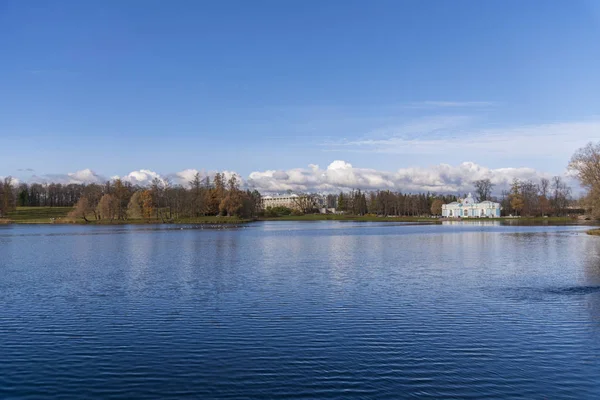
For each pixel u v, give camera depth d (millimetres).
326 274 44469
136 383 18578
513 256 60000
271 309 29766
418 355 21375
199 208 196625
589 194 105500
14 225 173375
